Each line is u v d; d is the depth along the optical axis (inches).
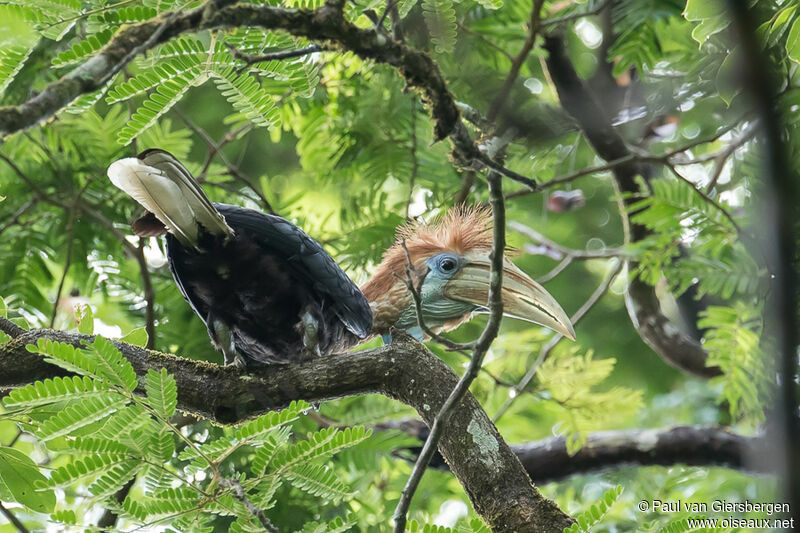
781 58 345.7
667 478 526.3
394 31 279.0
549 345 497.0
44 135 515.2
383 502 486.3
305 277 355.6
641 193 497.7
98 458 258.8
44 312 508.7
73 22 246.8
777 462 166.1
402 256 425.7
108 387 258.1
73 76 211.6
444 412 268.8
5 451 300.7
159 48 249.0
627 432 518.6
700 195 453.4
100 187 511.8
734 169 513.7
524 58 410.3
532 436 584.1
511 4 502.9
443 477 493.4
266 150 668.1
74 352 257.3
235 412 327.9
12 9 243.8
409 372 332.2
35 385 255.1
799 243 183.3
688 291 626.2
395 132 533.0
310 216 576.4
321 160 548.4
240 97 259.3
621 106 478.9
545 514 305.7
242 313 356.5
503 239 269.7
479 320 518.9
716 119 471.5
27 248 509.4
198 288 349.1
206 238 331.0
